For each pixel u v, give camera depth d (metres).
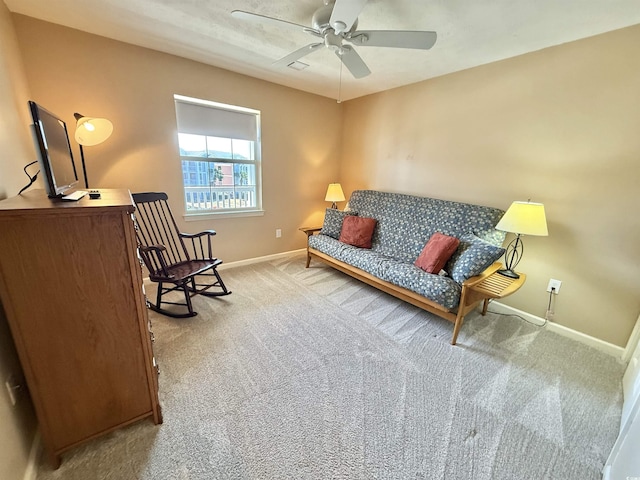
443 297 2.05
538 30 1.89
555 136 2.18
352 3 1.24
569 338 2.23
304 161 3.80
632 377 1.59
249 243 3.57
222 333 2.10
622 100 1.87
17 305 0.98
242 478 1.12
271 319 2.32
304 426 1.36
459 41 2.09
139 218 2.63
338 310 2.51
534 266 2.38
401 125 3.30
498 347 2.06
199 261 2.57
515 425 1.41
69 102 2.21
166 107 2.65
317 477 1.13
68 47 2.14
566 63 2.07
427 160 3.09
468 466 1.20
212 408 1.44
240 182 3.40
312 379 1.67
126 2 1.76
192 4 1.77
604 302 2.08
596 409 1.53
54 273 1.02
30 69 2.03
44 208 0.96
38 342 1.04
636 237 1.91
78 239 1.04
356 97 3.77
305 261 3.78
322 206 4.17
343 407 1.48
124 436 1.28
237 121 3.18
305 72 2.90
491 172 2.59
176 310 2.41
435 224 2.81
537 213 2.05
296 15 1.87
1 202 1.07
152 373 1.30
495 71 2.45
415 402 1.53
